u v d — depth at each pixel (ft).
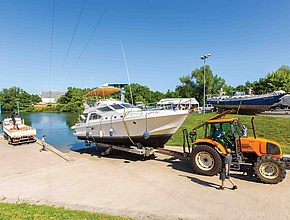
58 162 35.73
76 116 177.88
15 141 50.88
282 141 46.75
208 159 26.66
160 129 33.63
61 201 19.89
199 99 195.83
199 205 18.54
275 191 21.27
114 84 47.44
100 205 18.86
